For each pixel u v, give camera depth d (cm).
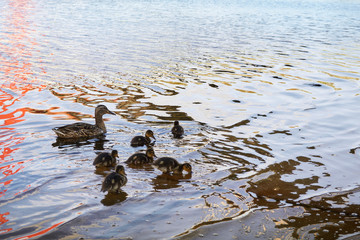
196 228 651
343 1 7031
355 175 873
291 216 699
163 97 1470
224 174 859
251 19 4212
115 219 671
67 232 628
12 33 2764
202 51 2406
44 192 755
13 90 1495
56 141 1021
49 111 1273
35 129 1102
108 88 1564
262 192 782
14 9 4200
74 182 802
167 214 693
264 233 644
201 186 805
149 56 2186
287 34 3288
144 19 3741
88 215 680
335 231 657
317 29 3659
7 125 1126
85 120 1198
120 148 994
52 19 3516
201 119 1233
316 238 636
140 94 1498
